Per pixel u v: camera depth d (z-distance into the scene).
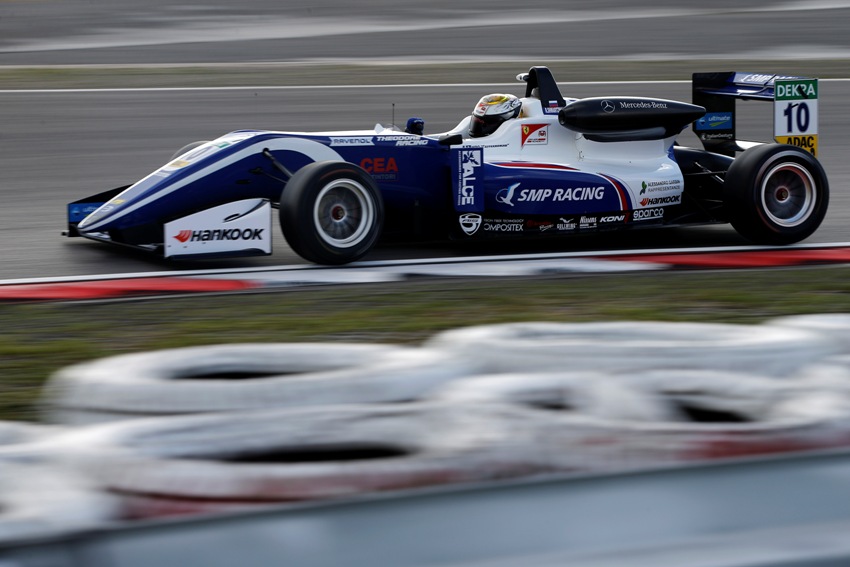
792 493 6.32
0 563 5.20
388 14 86.44
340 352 9.77
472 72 59.06
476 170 23.66
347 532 5.68
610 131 25.33
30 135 41.78
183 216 22.42
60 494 6.62
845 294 20.12
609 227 25.45
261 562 5.48
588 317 17.88
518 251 25.22
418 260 23.47
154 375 9.16
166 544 5.45
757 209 25.11
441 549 5.70
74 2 90.94
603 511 6.01
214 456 7.33
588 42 72.00
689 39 73.12
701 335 10.55
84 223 23.45
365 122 46.28
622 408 8.32
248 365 9.66
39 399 13.33
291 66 60.69
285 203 21.64
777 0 94.38
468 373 9.34
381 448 7.62
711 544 5.80
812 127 27.30
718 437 7.47
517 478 7.19
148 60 63.06
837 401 8.24
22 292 19.73
